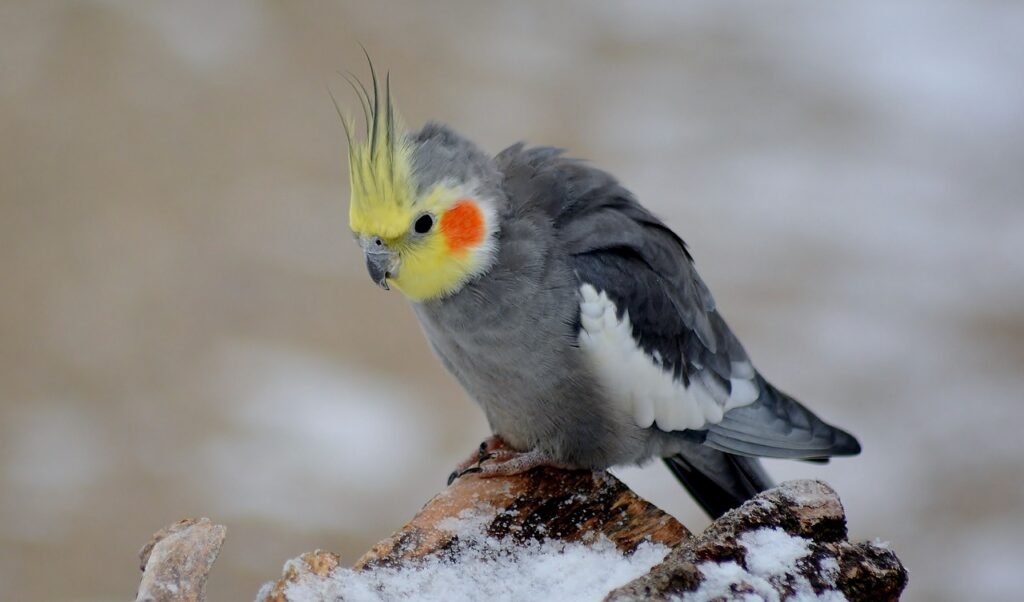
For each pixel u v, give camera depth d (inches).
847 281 640.4
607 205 301.6
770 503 199.5
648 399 291.7
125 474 516.1
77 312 608.7
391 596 205.0
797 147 761.0
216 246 658.2
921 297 632.4
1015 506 508.4
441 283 278.8
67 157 717.3
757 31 890.7
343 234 675.4
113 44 816.9
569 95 808.3
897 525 497.7
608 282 286.2
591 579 215.9
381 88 799.7
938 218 698.8
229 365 578.9
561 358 281.1
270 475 513.0
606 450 294.7
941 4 915.4
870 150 761.0
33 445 530.0
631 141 762.8
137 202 687.7
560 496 238.2
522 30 883.4
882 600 193.2
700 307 313.1
